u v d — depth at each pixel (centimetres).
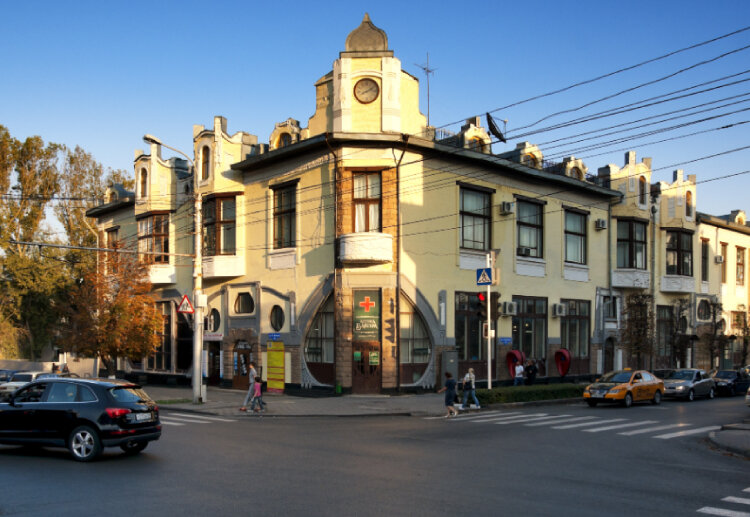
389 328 2636
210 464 1198
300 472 1120
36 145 4916
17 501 910
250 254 3098
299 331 2809
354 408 2303
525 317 3209
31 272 4684
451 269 2869
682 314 4088
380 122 2662
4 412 1288
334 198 2705
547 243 3350
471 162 2966
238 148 3167
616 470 1184
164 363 3672
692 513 876
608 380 2697
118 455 1301
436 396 2658
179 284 3541
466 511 862
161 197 3581
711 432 1703
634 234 3825
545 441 1552
